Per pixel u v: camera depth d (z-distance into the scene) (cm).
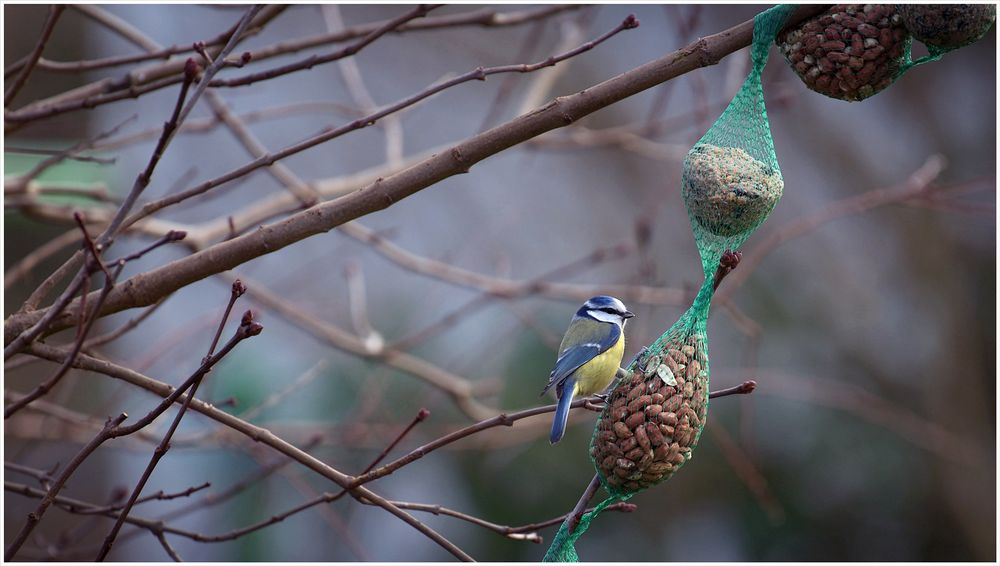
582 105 589
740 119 628
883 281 1916
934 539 1602
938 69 1969
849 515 1567
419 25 816
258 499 1331
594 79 1956
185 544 1342
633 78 590
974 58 1941
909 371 1842
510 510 1406
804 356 1719
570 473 1409
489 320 1470
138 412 1123
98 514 717
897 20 585
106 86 786
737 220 609
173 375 1183
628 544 1508
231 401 973
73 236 899
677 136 1853
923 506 1602
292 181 1007
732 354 1598
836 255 1894
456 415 1345
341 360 1323
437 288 1537
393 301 1507
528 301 1444
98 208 980
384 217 1822
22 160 892
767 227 1872
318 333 1070
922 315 1888
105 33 1399
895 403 1797
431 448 624
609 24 1931
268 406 1058
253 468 1345
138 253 541
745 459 1343
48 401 1027
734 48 602
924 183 1123
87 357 603
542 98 1129
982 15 564
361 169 1922
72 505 721
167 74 800
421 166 605
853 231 1958
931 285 1898
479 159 603
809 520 1548
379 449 1199
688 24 1036
